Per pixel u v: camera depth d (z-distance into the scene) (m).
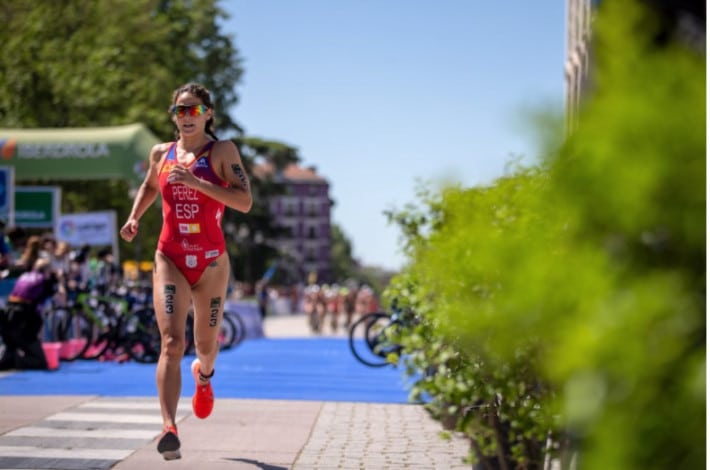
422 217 4.23
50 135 23.94
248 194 6.21
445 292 2.34
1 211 21.81
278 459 6.66
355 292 36.69
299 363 15.89
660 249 1.06
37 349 13.99
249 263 77.50
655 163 1.04
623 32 1.08
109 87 41.38
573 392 1.11
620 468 1.06
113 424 8.30
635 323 1.06
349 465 6.46
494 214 1.77
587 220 1.11
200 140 6.36
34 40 41.34
